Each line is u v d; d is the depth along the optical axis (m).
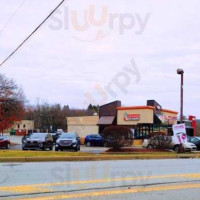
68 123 62.91
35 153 23.73
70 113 99.00
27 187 10.85
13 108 58.47
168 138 33.78
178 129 32.97
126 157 25.25
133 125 56.28
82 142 57.69
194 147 37.69
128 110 56.97
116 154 27.09
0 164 18.62
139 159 25.22
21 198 9.25
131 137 30.05
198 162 22.08
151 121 55.47
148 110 55.12
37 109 119.31
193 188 11.56
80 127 61.34
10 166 17.22
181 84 33.62
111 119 58.22
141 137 55.25
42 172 14.59
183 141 32.69
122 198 9.66
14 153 23.28
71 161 21.83
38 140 34.44
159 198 9.87
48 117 105.50
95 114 61.97
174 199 9.83
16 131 100.06
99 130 59.31
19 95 66.88
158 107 57.03
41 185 11.25
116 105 58.28
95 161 21.95
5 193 9.90
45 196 9.55
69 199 9.28
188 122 61.41
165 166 18.62
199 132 84.88
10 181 12.06
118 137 29.33
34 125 111.38
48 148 35.72
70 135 34.19
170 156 28.23
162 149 33.53
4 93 57.34
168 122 59.25
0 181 12.06
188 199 9.89
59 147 32.91
